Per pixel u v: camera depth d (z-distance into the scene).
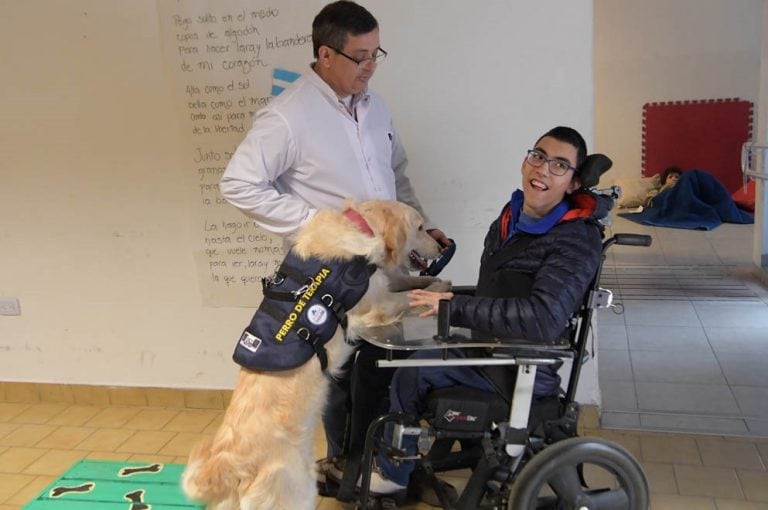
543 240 1.84
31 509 2.38
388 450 1.88
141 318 3.10
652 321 4.06
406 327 1.85
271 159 2.00
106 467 2.67
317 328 1.83
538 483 1.72
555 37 2.48
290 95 2.07
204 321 3.05
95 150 2.92
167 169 2.88
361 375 2.08
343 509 2.31
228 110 2.76
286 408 1.81
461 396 1.82
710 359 3.46
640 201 7.13
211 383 3.13
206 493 1.75
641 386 3.18
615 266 5.28
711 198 6.61
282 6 2.61
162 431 2.97
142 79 2.79
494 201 2.69
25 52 2.85
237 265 2.94
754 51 7.19
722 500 2.26
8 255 3.13
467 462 2.02
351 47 1.94
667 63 7.46
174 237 2.96
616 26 7.50
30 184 3.01
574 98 2.52
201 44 2.71
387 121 2.29
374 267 1.91
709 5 7.20
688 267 5.18
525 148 2.61
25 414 3.19
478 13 2.50
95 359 3.21
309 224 1.94
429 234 2.25
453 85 2.59
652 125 7.64
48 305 3.17
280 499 1.77
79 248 3.06
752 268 5.05
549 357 1.71
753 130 7.34
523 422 1.78
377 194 2.20
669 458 2.54
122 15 2.73
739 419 2.82
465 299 1.73
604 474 2.38
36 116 2.92
